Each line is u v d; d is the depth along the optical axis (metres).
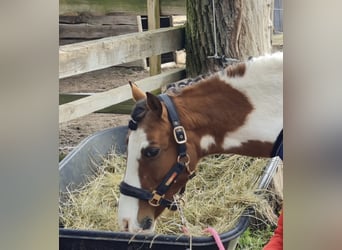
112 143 2.18
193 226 1.86
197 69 2.42
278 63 1.75
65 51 1.98
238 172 2.04
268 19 2.32
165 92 1.92
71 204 1.98
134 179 1.83
